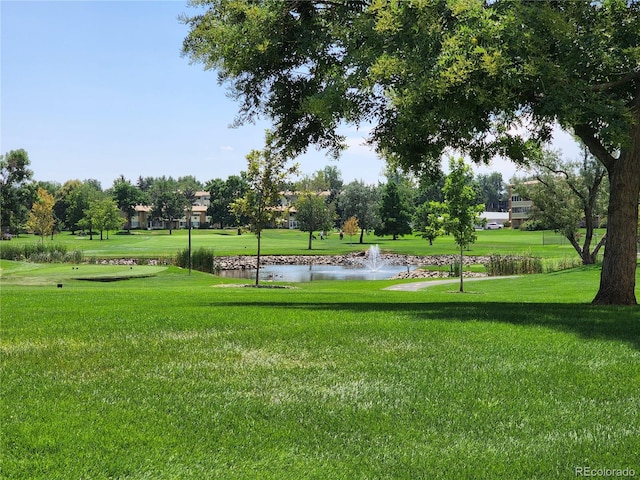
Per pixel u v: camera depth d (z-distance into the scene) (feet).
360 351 26.43
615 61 41.52
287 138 56.29
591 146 47.93
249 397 20.18
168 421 17.93
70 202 423.64
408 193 383.86
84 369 23.57
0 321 35.12
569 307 42.68
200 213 538.47
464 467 15.05
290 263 199.11
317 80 51.42
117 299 51.96
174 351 26.61
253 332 30.83
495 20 40.78
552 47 41.57
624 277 46.85
